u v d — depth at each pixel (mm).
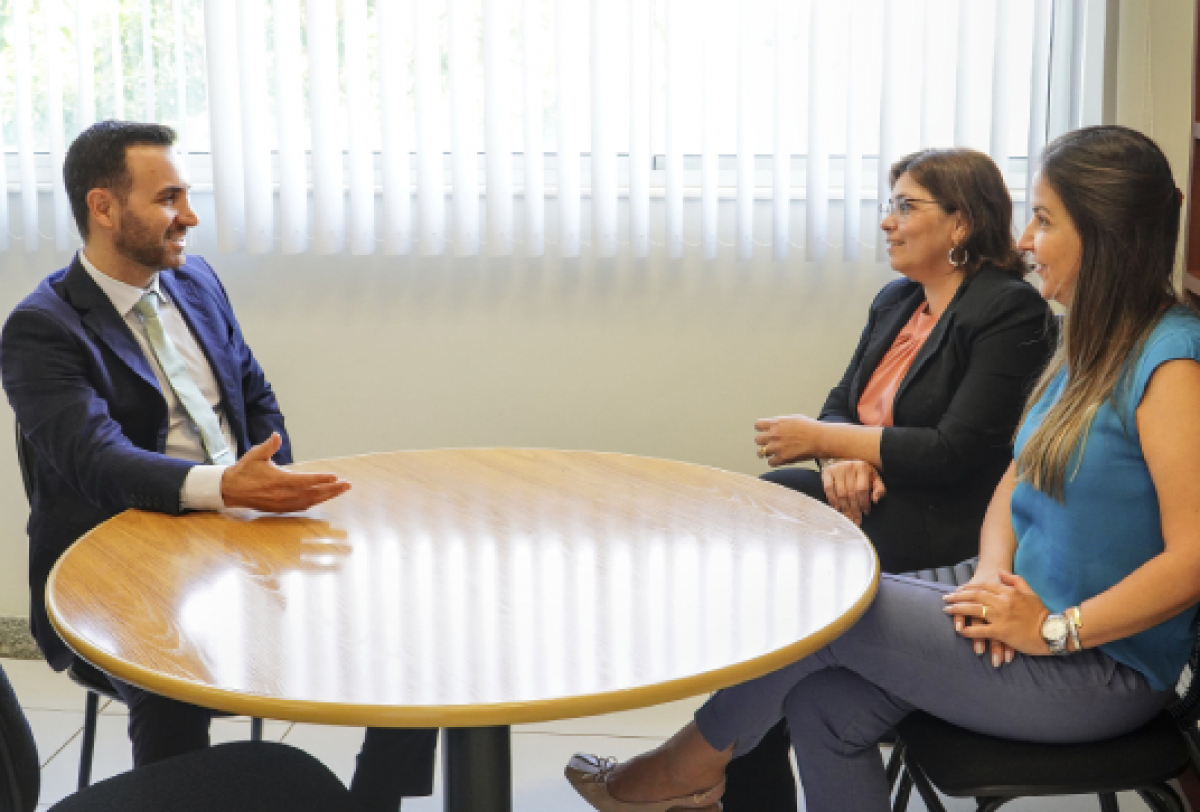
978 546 2465
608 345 3348
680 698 1376
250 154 3211
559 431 3406
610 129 3162
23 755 1651
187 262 2646
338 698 1334
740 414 3359
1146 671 1739
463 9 3125
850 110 3119
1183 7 3053
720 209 3270
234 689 1354
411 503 2037
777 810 2303
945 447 2416
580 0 3133
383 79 3160
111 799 1631
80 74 3188
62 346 2225
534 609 1586
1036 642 1715
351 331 3383
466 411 3412
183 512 1984
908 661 1757
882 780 1880
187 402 2406
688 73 3189
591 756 2213
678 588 1654
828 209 3236
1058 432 1765
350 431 3441
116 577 1700
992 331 2416
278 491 1950
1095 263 1755
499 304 3342
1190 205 2480
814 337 3303
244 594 1640
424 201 3221
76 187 2332
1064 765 1710
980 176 2502
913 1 3086
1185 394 1670
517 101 3246
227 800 1643
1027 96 3127
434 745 2363
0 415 3443
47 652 2262
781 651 1453
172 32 3215
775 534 1875
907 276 2715
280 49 3158
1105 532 1741
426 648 1465
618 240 3297
